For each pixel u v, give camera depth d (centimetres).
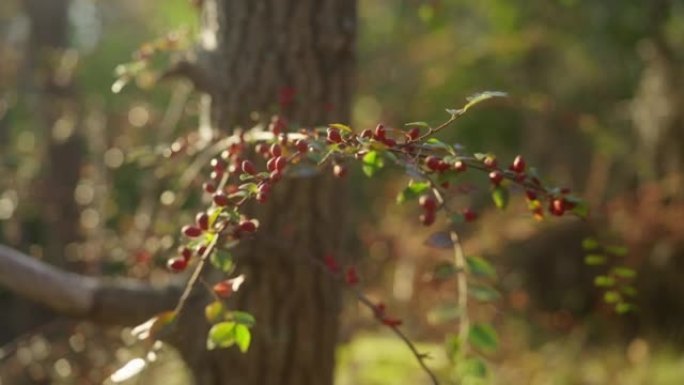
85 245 734
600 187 1209
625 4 1205
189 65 462
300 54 452
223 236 308
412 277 998
